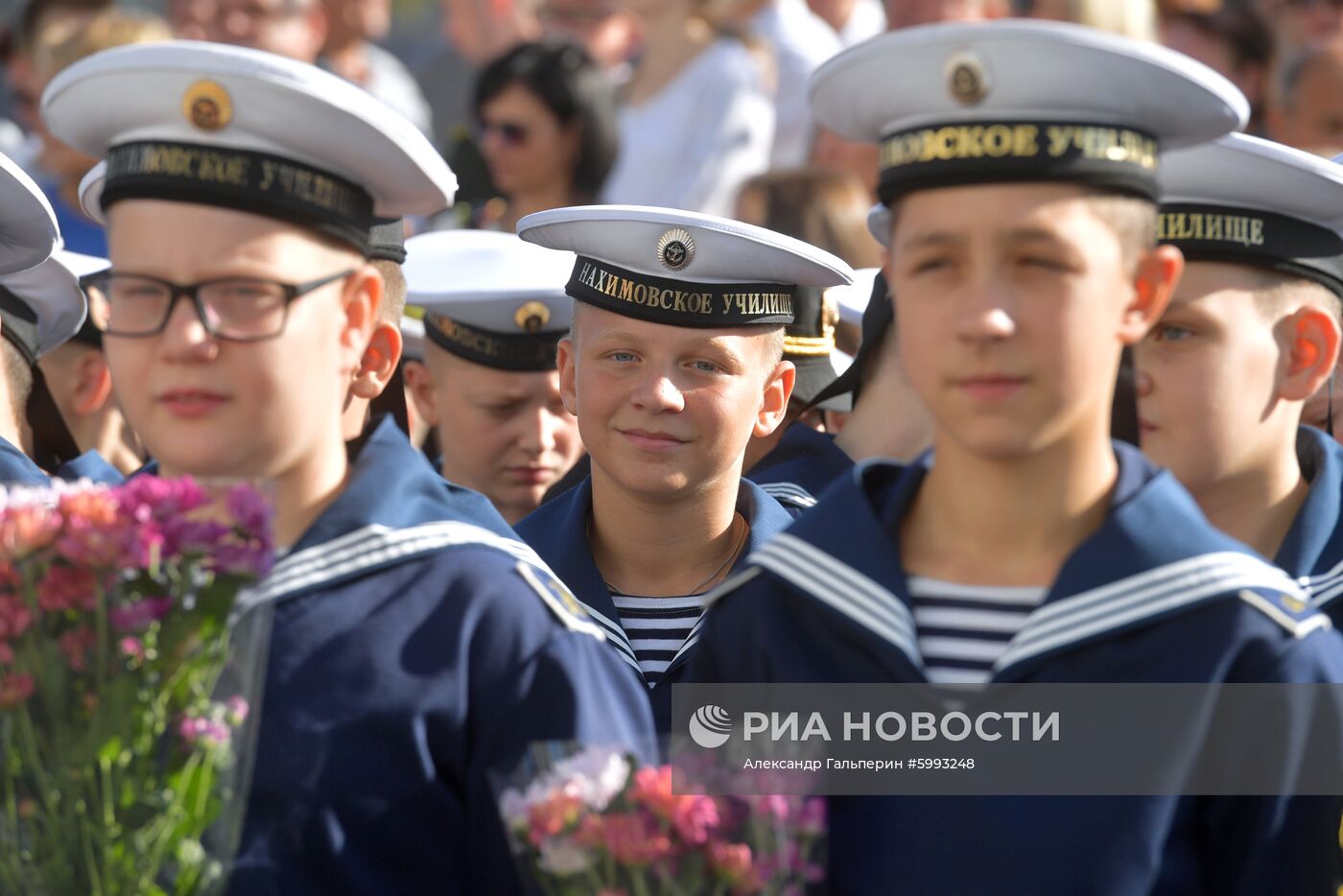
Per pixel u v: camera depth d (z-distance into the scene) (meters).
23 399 12.71
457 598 9.80
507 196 23.64
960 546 9.09
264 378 9.13
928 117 8.59
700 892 8.42
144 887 8.29
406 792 9.51
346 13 30.12
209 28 26.50
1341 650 9.09
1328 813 8.94
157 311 9.13
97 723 8.25
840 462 13.43
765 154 26.75
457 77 33.66
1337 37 23.11
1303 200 10.93
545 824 8.47
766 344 12.48
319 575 9.66
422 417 16.77
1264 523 11.30
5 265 11.73
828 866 9.00
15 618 8.23
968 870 8.77
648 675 12.27
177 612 8.31
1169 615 8.73
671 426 12.09
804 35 28.56
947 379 8.43
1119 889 8.65
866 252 19.73
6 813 8.34
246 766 8.63
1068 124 8.42
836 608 9.02
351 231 9.55
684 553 12.58
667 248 12.09
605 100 23.84
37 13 24.48
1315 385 11.23
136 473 11.87
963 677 8.91
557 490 14.52
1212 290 10.87
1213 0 26.19
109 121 9.38
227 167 9.15
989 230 8.38
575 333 12.59
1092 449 8.87
